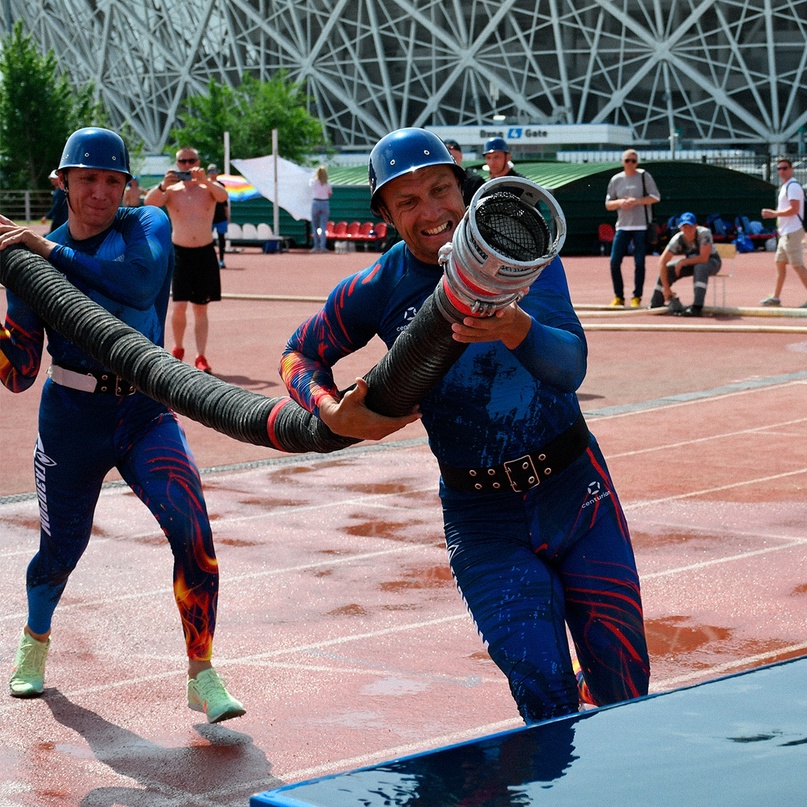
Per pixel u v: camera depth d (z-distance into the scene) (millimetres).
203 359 13016
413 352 2309
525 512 3141
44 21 108312
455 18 94062
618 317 17375
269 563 6488
